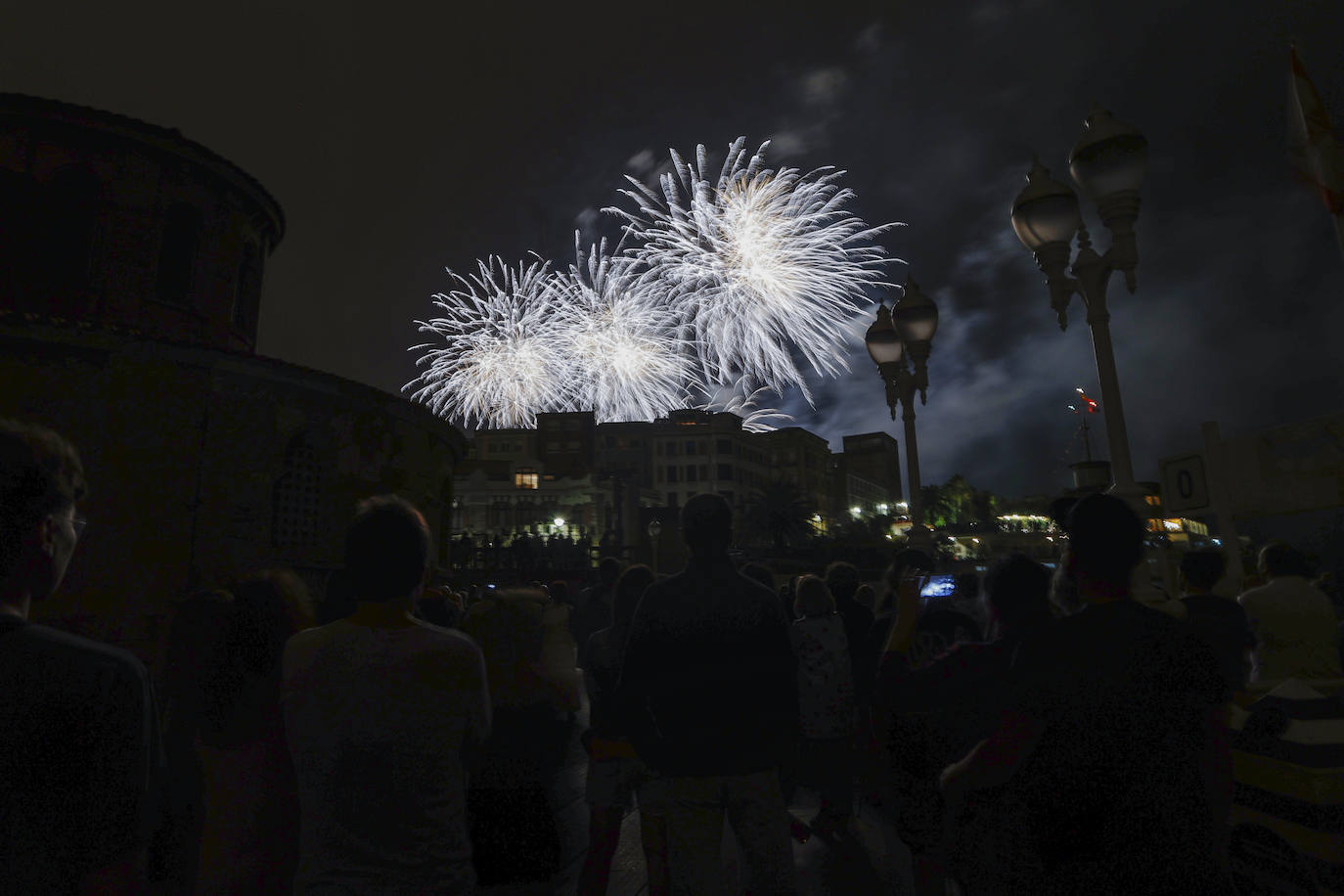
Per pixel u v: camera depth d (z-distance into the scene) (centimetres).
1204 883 183
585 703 904
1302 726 293
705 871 275
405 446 1945
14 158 1656
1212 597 402
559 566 3619
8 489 142
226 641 249
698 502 310
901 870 462
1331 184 389
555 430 7356
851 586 604
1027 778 199
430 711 211
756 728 279
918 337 909
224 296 1956
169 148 1809
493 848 307
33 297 1641
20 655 135
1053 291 574
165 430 1462
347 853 199
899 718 377
